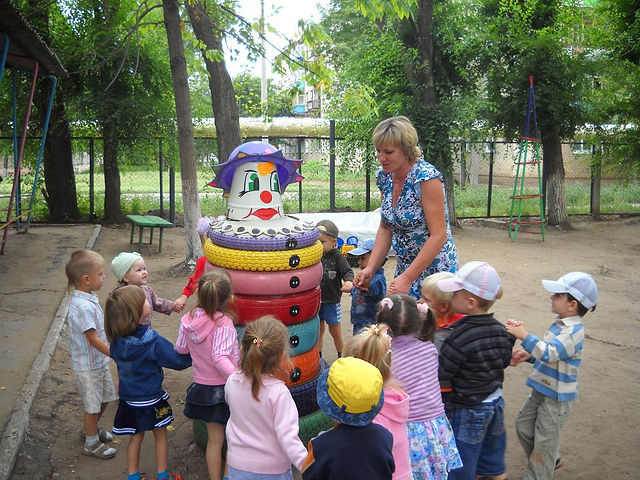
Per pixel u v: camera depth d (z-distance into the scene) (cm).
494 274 360
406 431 324
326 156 1820
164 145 1545
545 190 1711
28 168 1588
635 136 1622
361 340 316
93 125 1487
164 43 1520
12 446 417
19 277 888
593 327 790
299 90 1099
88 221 1515
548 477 396
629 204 2131
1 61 858
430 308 363
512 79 1590
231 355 380
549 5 1639
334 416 274
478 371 354
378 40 1504
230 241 424
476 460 360
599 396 569
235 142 1134
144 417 393
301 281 427
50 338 632
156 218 1275
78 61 1409
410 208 411
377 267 461
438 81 1559
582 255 1296
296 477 432
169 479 407
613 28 1602
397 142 396
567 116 1602
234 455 324
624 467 445
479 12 1688
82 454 446
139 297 398
